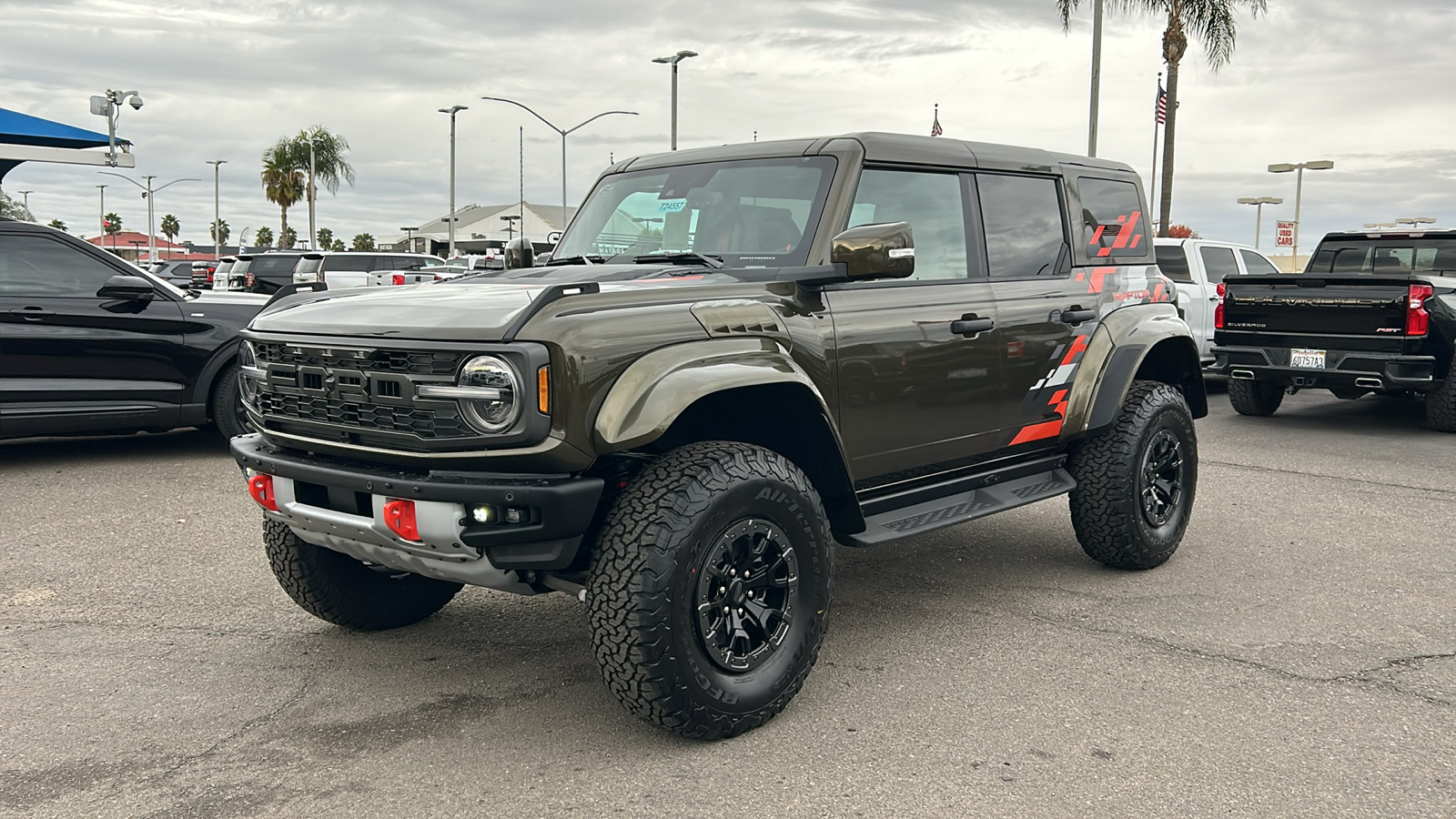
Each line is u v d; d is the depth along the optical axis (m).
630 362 3.26
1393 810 2.99
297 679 3.97
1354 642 4.38
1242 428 10.62
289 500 3.63
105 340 7.85
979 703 3.74
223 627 4.55
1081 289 5.12
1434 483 7.76
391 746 3.40
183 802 3.04
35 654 4.22
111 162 21.22
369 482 3.30
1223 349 10.75
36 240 7.74
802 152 4.30
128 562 5.53
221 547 5.82
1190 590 5.11
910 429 4.27
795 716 3.63
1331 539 6.11
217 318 8.27
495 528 3.14
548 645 4.34
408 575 4.47
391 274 24.28
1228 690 3.85
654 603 3.17
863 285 4.14
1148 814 2.96
